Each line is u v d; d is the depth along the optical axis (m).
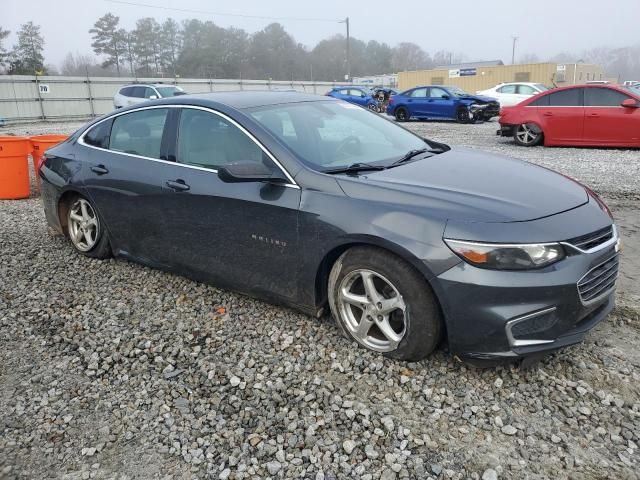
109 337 3.68
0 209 7.27
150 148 4.28
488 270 2.79
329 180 3.32
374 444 2.59
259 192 3.53
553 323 2.84
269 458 2.53
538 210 3.00
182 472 2.47
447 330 2.93
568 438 2.59
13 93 27.72
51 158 5.14
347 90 28.88
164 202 4.07
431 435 2.64
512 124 12.86
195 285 4.44
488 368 3.13
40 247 5.52
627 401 2.83
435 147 4.40
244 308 4.00
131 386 3.12
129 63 76.06
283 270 3.52
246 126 3.69
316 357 3.32
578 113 11.97
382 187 3.19
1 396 3.06
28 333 3.76
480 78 50.16
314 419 2.78
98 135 4.78
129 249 4.58
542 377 3.03
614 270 3.21
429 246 2.88
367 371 3.14
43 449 2.64
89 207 4.97
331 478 2.40
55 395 3.05
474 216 2.90
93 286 4.51
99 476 2.46
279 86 44.59
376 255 3.10
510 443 2.57
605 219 3.18
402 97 22.67
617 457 2.46
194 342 3.57
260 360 3.32
